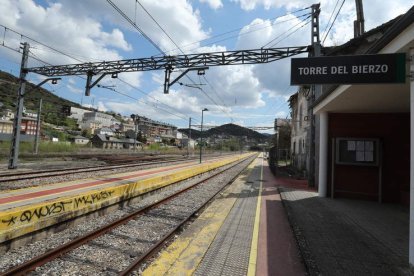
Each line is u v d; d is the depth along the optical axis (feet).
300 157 89.71
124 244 20.54
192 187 48.83
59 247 18.16
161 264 17.29
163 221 26.86
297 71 18.11
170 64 59.11
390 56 16.88
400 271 15.85
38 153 107.86
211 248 20.07
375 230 23.22
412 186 16.08
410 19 14.48
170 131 453.99
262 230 24.56
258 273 16.38
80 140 257.55
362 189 37.40
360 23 56.80
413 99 16.21
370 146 36.76
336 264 16.66
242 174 79.92
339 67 17.54
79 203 26.04
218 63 57.67
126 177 52.31
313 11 54.60
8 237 19.02
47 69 66.69
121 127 430.20
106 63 62.59
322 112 39.50
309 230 23.03
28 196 33.14
